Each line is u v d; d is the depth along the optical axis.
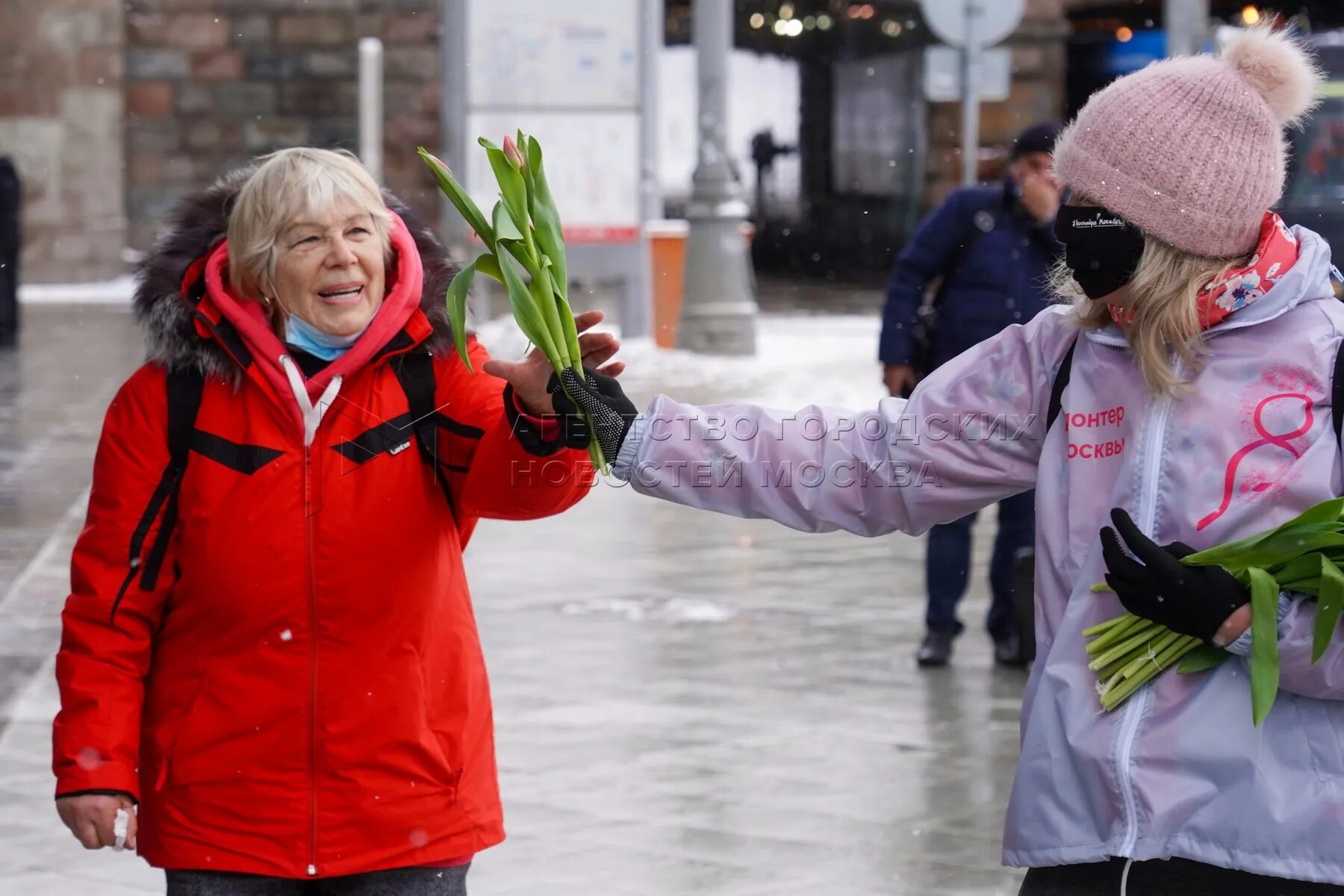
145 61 28.95
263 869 3.45
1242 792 2.97
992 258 7.87
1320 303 3.07
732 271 18.86
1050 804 3.11
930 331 8.03
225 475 3.47
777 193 58.62
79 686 3.46
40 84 28.89
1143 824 3.01
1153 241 3.06
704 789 6.04
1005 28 14.20
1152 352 3.05
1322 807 2.95
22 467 12.08
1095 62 33.44
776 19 46.41
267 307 3.57
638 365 17.97
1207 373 3.06
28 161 29.03
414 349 3.57
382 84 28.39
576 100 19.39
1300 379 3.03
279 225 3.47
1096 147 3.08
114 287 29.00
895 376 8.09
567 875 5.27
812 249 41.69
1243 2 30.00
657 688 7.27
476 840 3.57
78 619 3.50
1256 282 3.01
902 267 8.04
